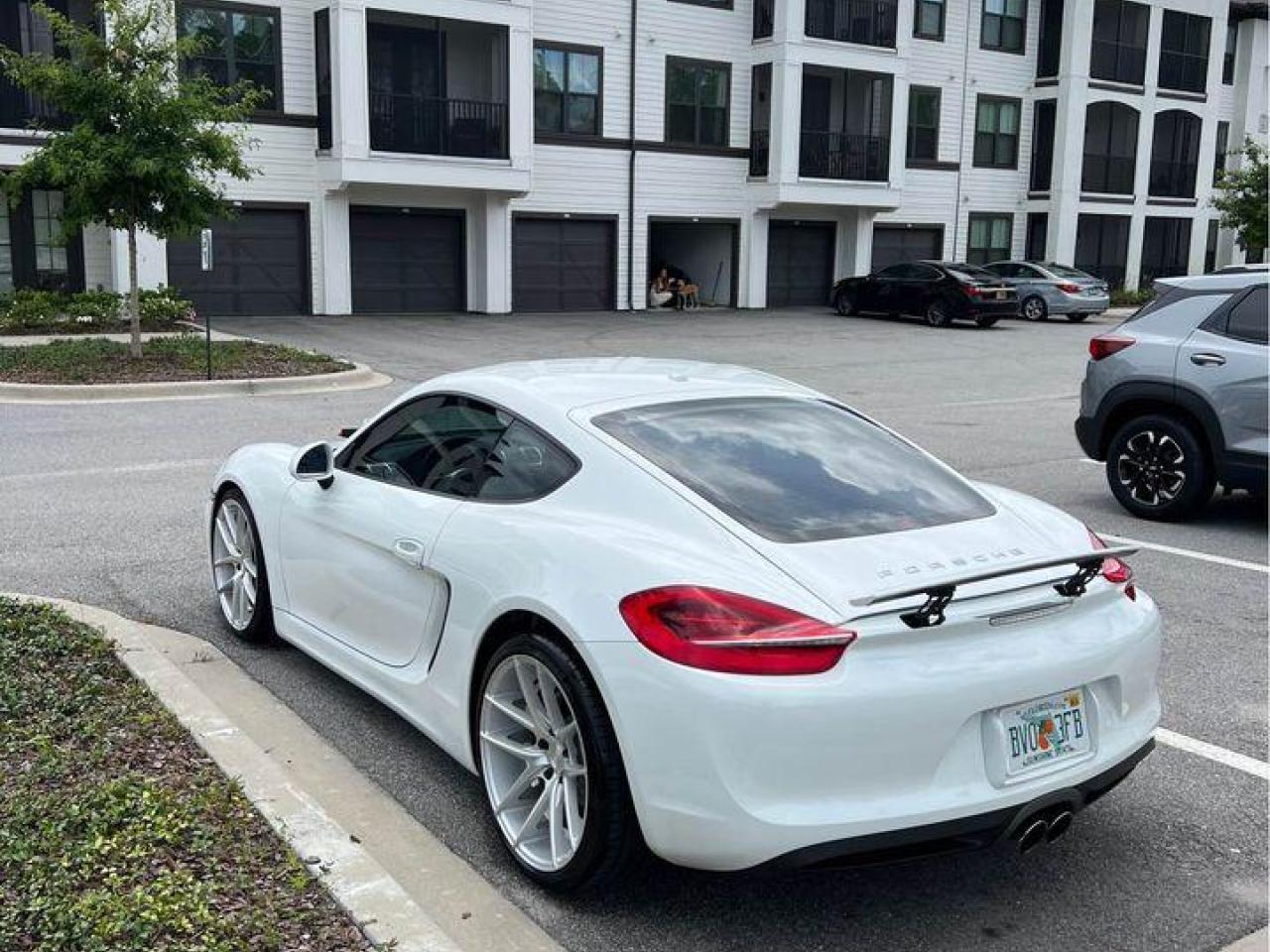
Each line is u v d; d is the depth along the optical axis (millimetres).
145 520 7973
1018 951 3275
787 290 33375
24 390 13680
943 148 35156
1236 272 8469
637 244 30266
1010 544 3564
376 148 25062
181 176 15234
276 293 25625
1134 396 8680
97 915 3002
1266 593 6824
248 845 3451
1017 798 3186
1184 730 4848
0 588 6293
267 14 24609
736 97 31234
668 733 3076
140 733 4188
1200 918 3459
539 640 3430
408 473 4438
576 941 3287
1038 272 30797
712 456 3783
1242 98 41438
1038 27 36312
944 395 16312
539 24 27906
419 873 3561
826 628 3055
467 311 28172
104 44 15297
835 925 3381
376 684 4422
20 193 15945
